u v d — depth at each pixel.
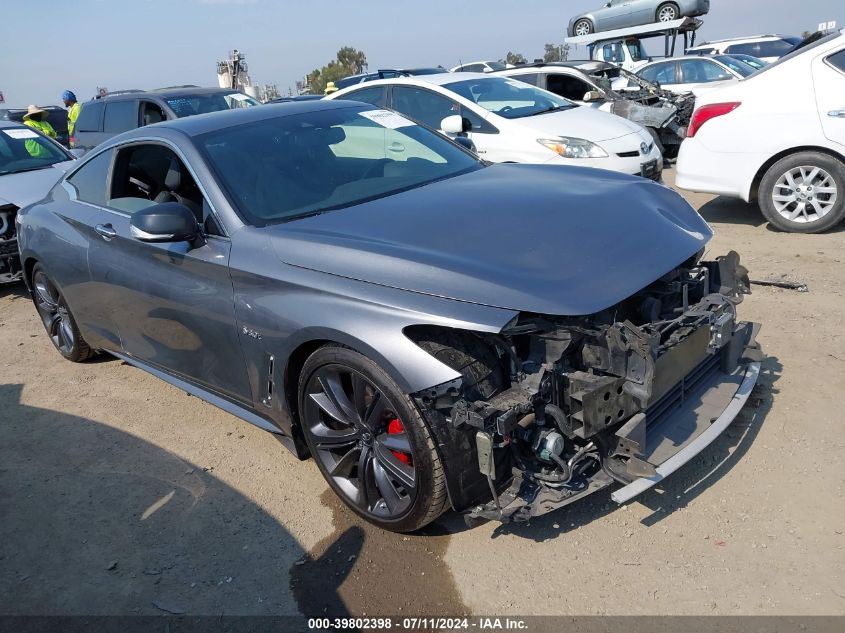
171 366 3.81
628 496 2.43
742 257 5.78
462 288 2.44
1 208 6.49
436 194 3.29
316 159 3.57
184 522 3.13
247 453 3.65
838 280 5.00
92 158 4.38
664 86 13.84
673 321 2.70
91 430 4.07
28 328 6.03
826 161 5.99
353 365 2.64
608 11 18.66
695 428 2.74
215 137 3.55
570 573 2.56
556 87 11.27
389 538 2.87
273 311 2.87
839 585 2.37
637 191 3.26
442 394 2.40
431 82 7.93
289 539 2.94
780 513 2.73
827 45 5.93
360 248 2.72
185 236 3.10
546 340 2.45
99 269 3.98
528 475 2.53
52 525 3.22
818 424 3.25
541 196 3.15
